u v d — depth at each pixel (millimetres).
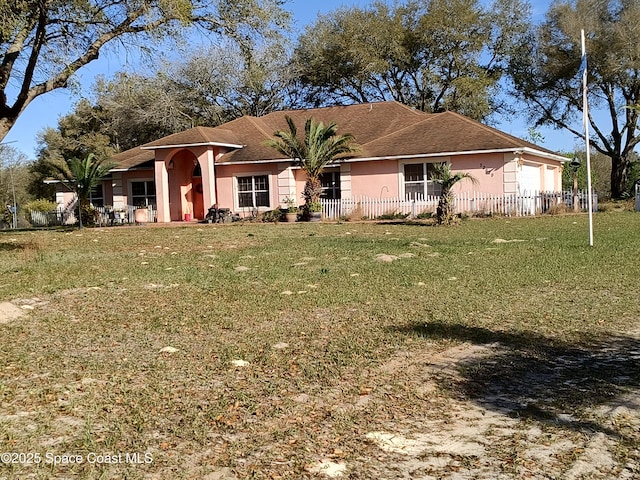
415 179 27719
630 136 41719
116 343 6582
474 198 26297
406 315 7723
